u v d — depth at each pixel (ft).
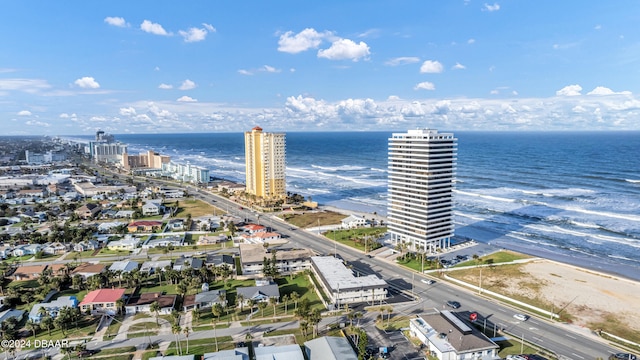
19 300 476.13
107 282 519.60
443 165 638.94
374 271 574.97
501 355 365.40
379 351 367.86
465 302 475.72
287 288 520.42
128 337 396.57
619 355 356.59
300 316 403.54
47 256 654.12
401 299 483.92
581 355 363.76
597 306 460.96
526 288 510.58
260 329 411.13
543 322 426.92
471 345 362.12
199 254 654.53
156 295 480.64
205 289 506.48
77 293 501.97
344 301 470.39
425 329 395.34
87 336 399.24
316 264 558.97
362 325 419.95
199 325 421.18
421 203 639.76
